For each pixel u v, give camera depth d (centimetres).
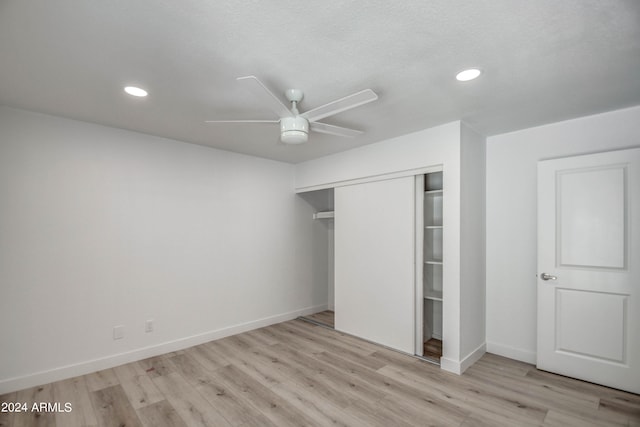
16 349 252
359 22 151
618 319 250
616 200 253
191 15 145
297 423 211
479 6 139
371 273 364
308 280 478
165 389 254
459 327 282
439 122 290
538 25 153
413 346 323
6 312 248
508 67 193
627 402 233
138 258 315
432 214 377
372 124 296
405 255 332
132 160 314
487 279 332
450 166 290
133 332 310
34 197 262
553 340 281
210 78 206
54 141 272
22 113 258
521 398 240
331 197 514
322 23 151
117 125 297
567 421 211
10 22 149
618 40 165
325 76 204
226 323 380
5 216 249
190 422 212
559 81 212
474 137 313
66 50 174
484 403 234
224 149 382
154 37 163
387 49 174
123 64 189
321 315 474
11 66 191
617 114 262
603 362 257
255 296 411
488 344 330
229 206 388
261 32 158
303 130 224
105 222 296
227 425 209
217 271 374
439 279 371
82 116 273
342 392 250
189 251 351
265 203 425
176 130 311
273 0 135
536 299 302
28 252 258
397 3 137
